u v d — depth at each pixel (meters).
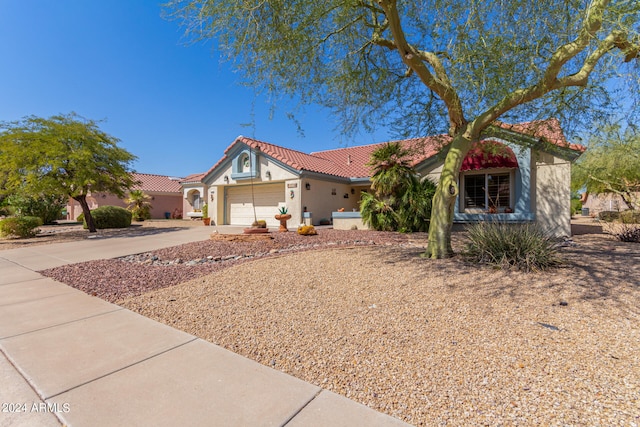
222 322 4.95
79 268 9.10
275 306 5.58
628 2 6.18
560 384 3.13
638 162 18.17
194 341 4.28
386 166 17.08
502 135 12.04
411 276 7.09
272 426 2.61
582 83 7.88
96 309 5.66
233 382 3.28
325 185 22.09
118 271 8.62
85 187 19.22
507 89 7.76
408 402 2.92
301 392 3.10
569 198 14.66
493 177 16.56
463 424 2.62
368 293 6.09
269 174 20.88
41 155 16.66
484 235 8.53
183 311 5.47
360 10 9.34
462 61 7.54
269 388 3.17
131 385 3.22
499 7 7.00
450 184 8.86
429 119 10.98
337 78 9.92
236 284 7.01
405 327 4.55
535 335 4.18
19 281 7.86
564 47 7.05
